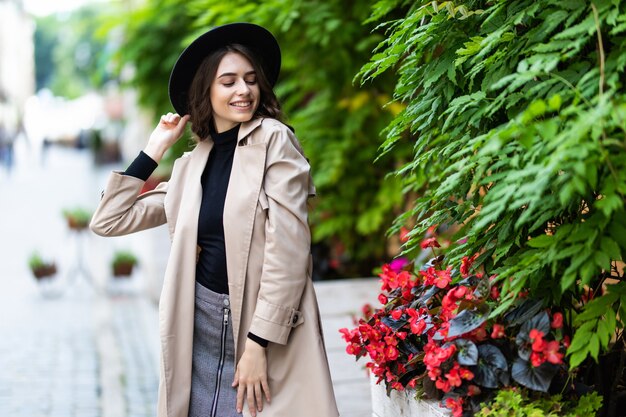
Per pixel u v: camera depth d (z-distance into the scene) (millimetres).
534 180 1914
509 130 1824
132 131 20750
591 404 2117
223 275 2537
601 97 1784
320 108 6066
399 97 2814
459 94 2629
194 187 2611
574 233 1936
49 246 13570
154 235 9898
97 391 5262
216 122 2658
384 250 6648
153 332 7289
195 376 2570
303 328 2484
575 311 2479
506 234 2312
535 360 2035
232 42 2646
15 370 5812
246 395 2498
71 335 7164
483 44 2240
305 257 2453
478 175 2096
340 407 3982
